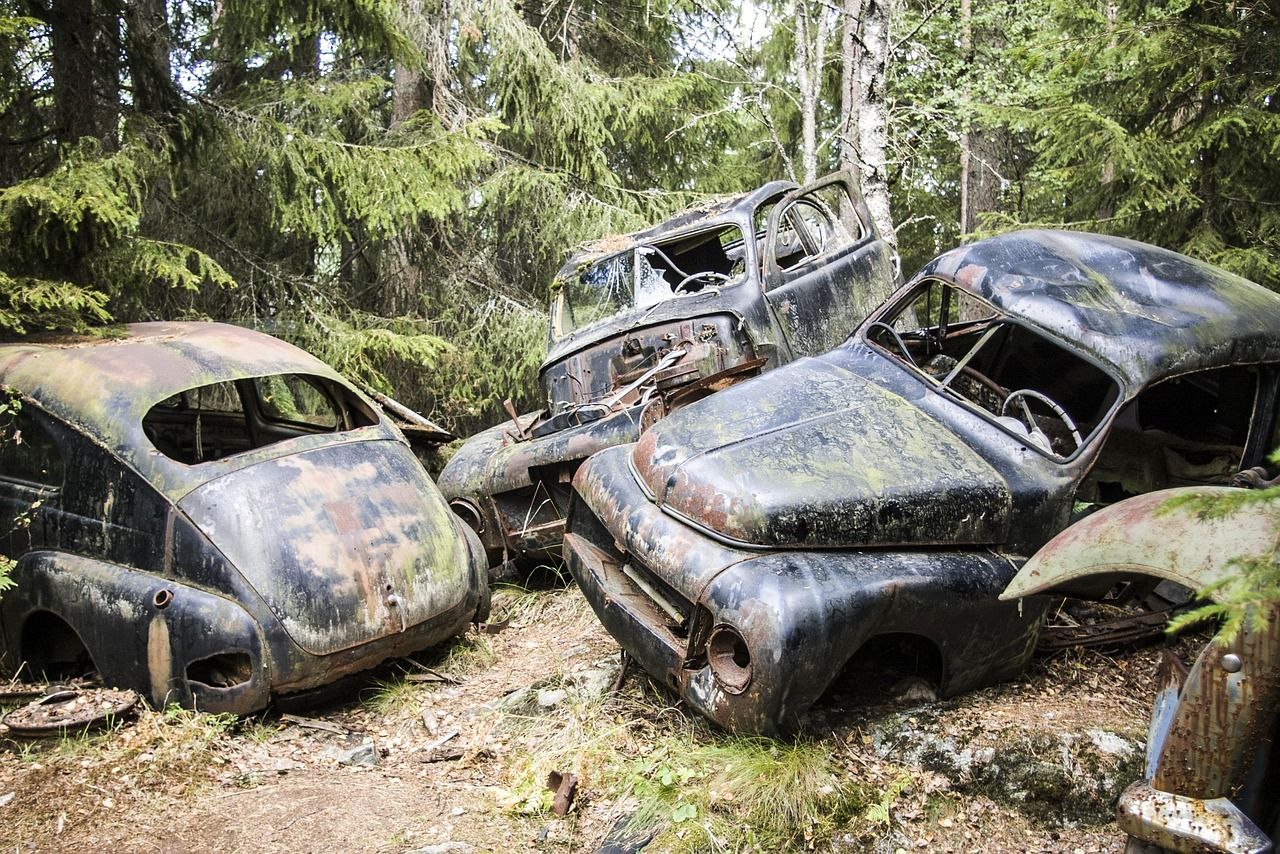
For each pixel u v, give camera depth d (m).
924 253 16.72
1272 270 8.27
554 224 11.52
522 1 12.70
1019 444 4.21
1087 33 8.86
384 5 8.90
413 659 5.13
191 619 4.25
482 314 11.38
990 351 5.50
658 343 6.43
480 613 5.43
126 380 4.74
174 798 3.76
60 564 4.57
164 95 7.85
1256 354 4.33
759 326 6.27
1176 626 1.73
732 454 3.96
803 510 3.69
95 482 4.56
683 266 7.38
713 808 3.48
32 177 7.16
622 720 4.17
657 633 3.91
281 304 9.71
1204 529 2.39
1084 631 4.32
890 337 5.03
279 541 4.38
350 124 11.61
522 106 11.46
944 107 12.00
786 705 3.50
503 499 6.13
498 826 3.59
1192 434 5.21
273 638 4.26
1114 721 3.72
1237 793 2.36
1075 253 4.68
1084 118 8.49
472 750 4.15
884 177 8.50
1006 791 3.50
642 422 5.60
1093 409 5.38
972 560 3.87
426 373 10.69
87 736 4.14
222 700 4.23
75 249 6.67
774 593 3.49
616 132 12.73
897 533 3.81
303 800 3.76
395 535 4.72
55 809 3.62
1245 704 2.29
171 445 5.64
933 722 3.75
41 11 6.99
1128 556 2.49
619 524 4.05
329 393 5.43
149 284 8.25
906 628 3.67
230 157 8.55
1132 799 2.44
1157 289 4.49
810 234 7.27
